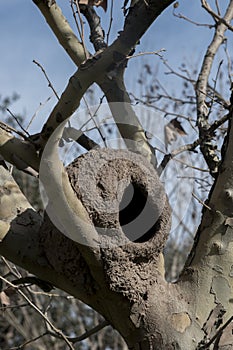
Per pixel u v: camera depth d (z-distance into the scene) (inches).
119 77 129.8
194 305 117.9
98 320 411.2
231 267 120.3
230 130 127.6
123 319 115.2
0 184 121.0
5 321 432.8
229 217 122.2
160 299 115.8
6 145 113.3
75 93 104.9
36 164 113.4
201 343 114.7
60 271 115.6
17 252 116.8
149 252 113.2
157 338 114.0
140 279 114.2
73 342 148.4
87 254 108.5
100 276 111.3
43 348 381.7
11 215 119.3
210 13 142.3
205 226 124.2
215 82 176.9
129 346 117.1
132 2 135.7
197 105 169.9
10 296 165.2
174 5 165.2
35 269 117.6
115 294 112.3
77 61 134.0
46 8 131.7
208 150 155.7
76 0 130.9
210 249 121.7
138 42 111.4
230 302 119.0
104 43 146.2
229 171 124.3
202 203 123.7
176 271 399.5
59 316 413.1
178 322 115.2
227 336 116.2
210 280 120.0
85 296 116.6
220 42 184.2
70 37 134.1
